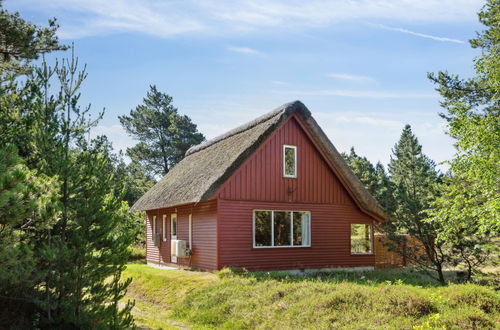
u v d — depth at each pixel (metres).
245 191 18.05
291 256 19.00
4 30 12.34
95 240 8.02
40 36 13.35
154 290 15.75
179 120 45.78
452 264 18.27
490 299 9.91
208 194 16.50
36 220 6.80
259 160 18.59
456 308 9.71
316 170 20.34
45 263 7.81
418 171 22.08
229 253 17.38
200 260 18.61
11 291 7.93
